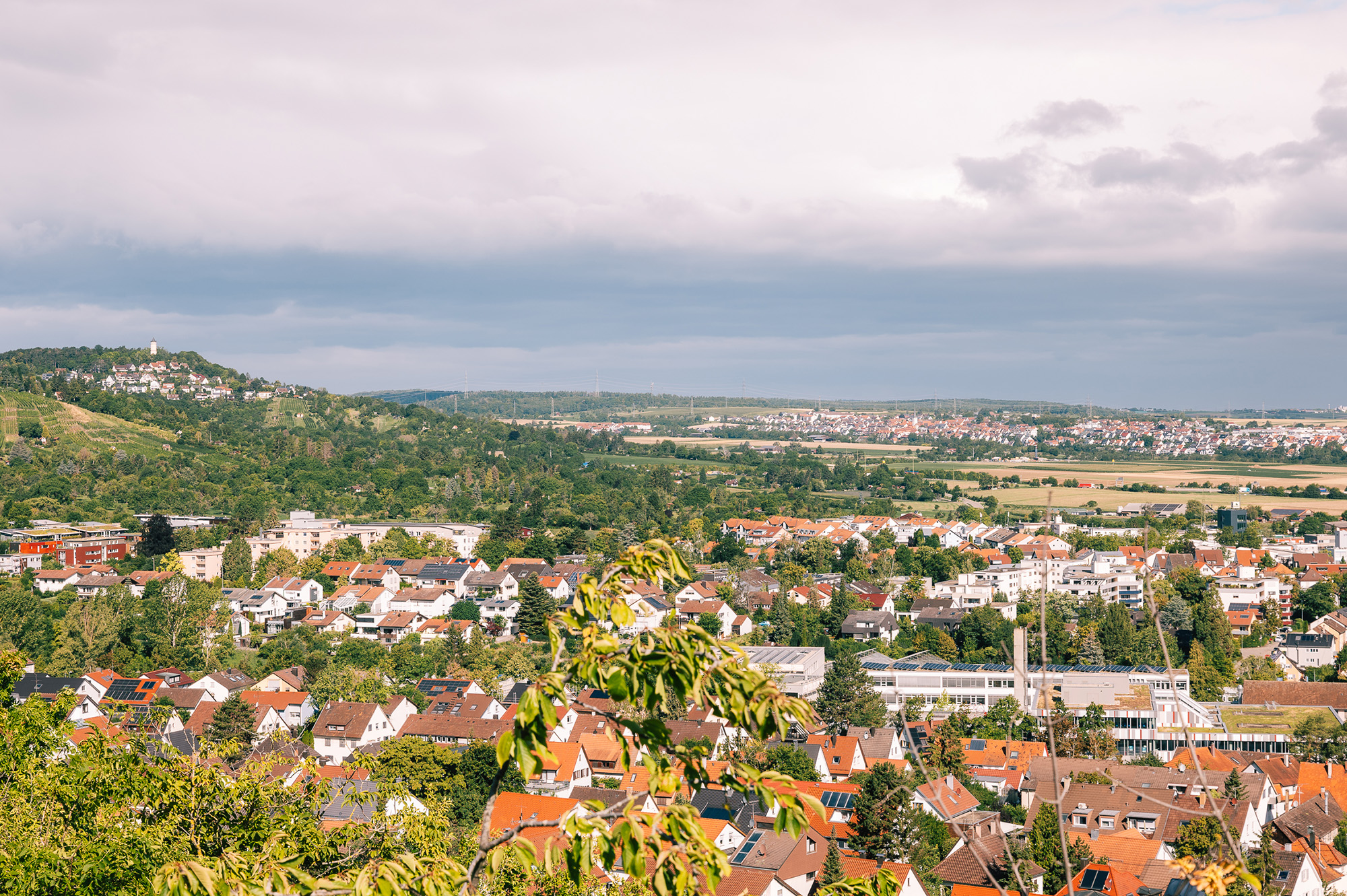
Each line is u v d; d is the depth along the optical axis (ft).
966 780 279.90
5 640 392.88
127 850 68.18
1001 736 337.52
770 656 397.80
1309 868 197.26
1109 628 430.61
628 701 35.29
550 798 220.02
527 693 35.17
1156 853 208.44
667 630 37.01
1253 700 384.47
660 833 35.47
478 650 417.90
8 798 77.82
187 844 74.49
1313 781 276.21
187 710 341.00
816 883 202.28
